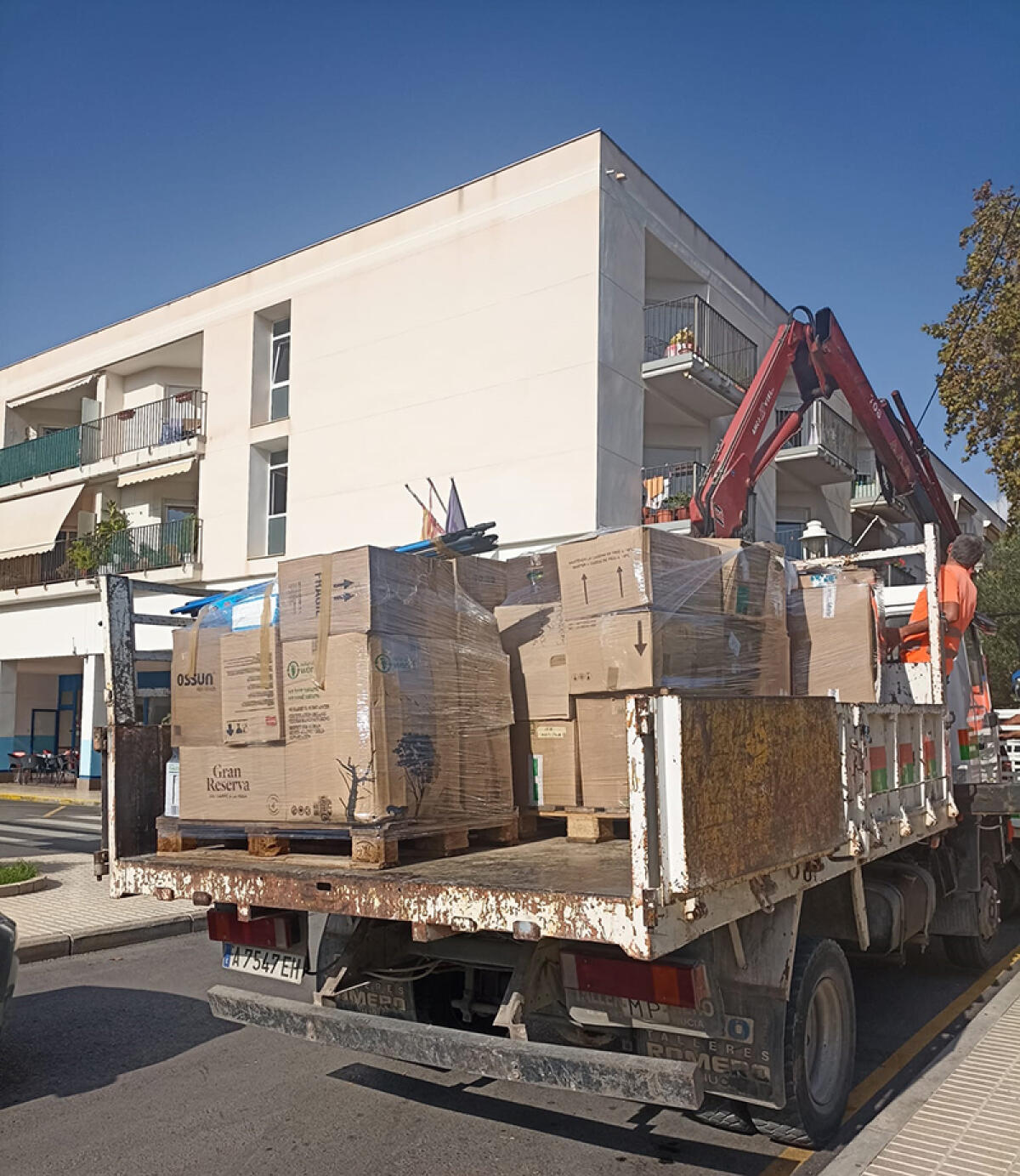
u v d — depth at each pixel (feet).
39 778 89.51
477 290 58.70
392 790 12.55
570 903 10.40
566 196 55.42
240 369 72.84
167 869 14.29
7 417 94.43
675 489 59.47
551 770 14.78
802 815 12.73
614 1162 13.39
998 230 53.42
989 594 81.97
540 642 15.05
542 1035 13.12
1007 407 52.08
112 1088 16.21
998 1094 15.10
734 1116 13.44
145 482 82.17
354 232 65.36
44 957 25.41
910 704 17.98
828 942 14.02
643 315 58.18
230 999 13.73
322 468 65.46
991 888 23.65
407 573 13.33
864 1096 15.55
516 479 55.83
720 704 10.87
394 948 14.79
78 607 82.33
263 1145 13.91
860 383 33.30
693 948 11.70
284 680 13.65
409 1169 13.12
